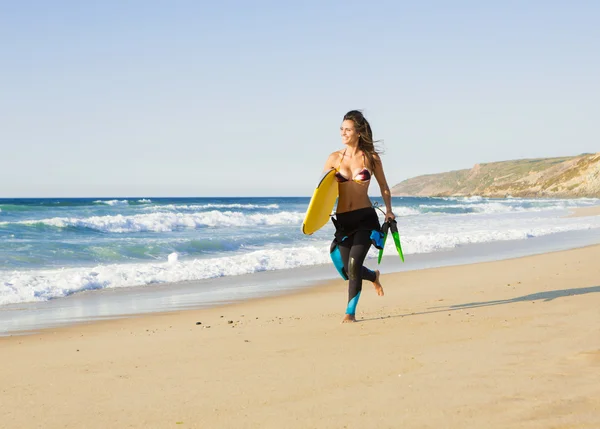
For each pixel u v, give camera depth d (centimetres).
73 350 541
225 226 2836
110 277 1131
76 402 345
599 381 329
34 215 3325
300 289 1041
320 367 399
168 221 2586
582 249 1515
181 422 297
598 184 14312
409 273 1175
